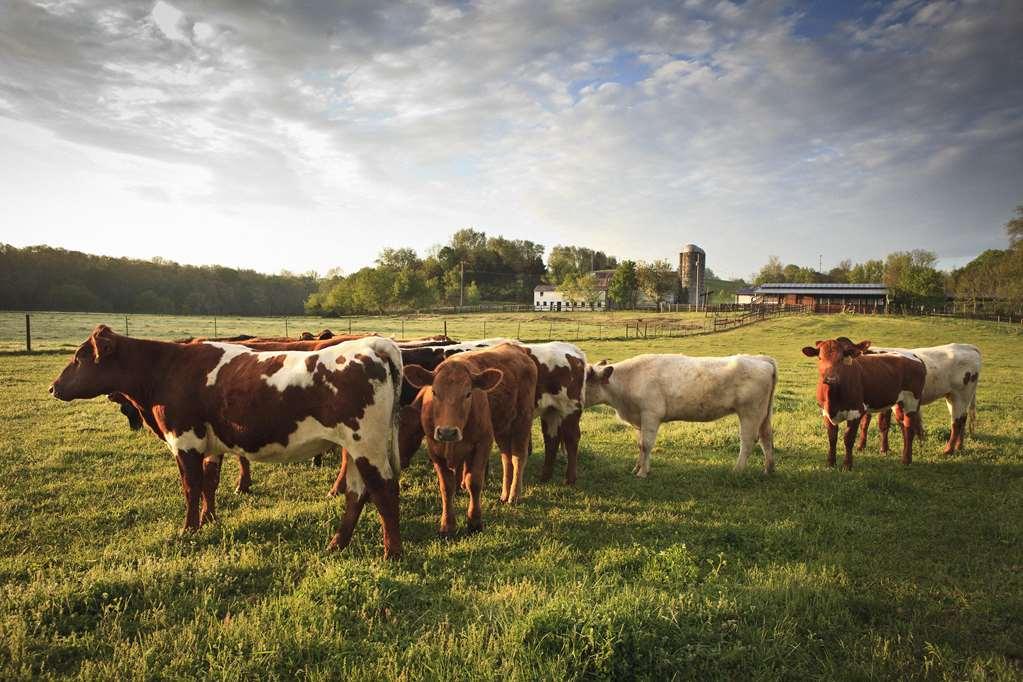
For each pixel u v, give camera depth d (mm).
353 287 87188
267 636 4020
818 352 9633
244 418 6023
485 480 8961
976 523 6875
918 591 5062
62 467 8688
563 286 95250
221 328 47812
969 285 80812
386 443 5898
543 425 9211
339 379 5809
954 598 4941
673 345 34875
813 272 132375
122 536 6238
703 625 4184
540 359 8750
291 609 4422
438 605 4691
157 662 3791
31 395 14594
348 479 6160
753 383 9023
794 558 5922
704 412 9281
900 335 40719
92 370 6465
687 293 116312
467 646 3945
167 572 5047
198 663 3797
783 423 13125
